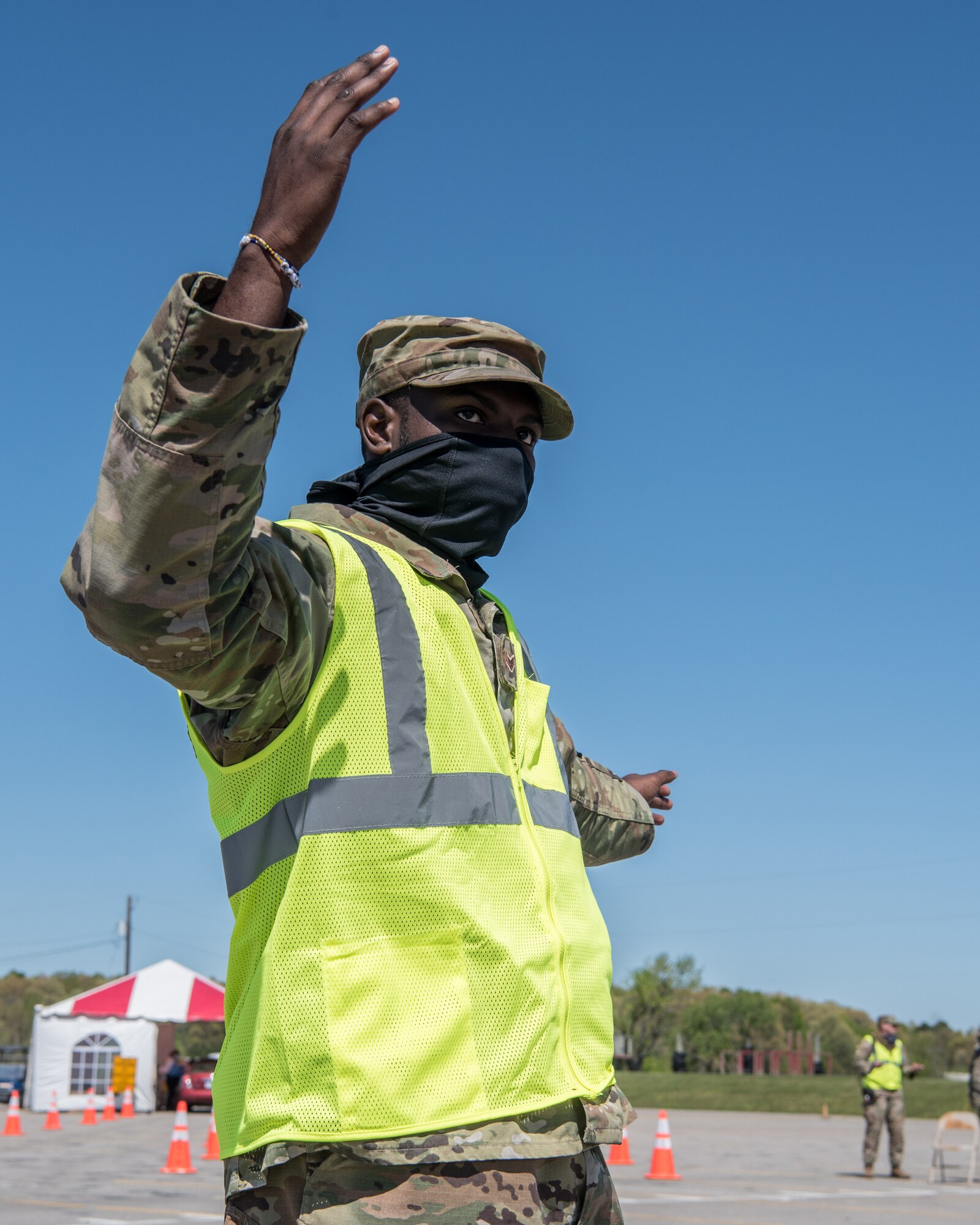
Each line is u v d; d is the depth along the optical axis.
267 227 1.66
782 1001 105.06
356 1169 1.84
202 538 1.62
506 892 2.07
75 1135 25.52
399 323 2.35
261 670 1.83
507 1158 1.87
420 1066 1.87
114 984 36.41
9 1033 146.38
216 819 2.17
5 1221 11.02
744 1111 41.84
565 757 2.81
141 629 1.66
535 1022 1.98
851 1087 47.19
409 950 1.93
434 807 2.02
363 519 2.27
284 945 1.93
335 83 1.71
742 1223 11.31
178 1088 37.47
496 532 2.35
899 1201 13.58
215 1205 12.47
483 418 2.34
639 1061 91.25
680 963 91.38
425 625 2.14
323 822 1.95
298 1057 1.88
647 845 3.12
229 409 1.59
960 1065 101.44
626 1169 17.84
